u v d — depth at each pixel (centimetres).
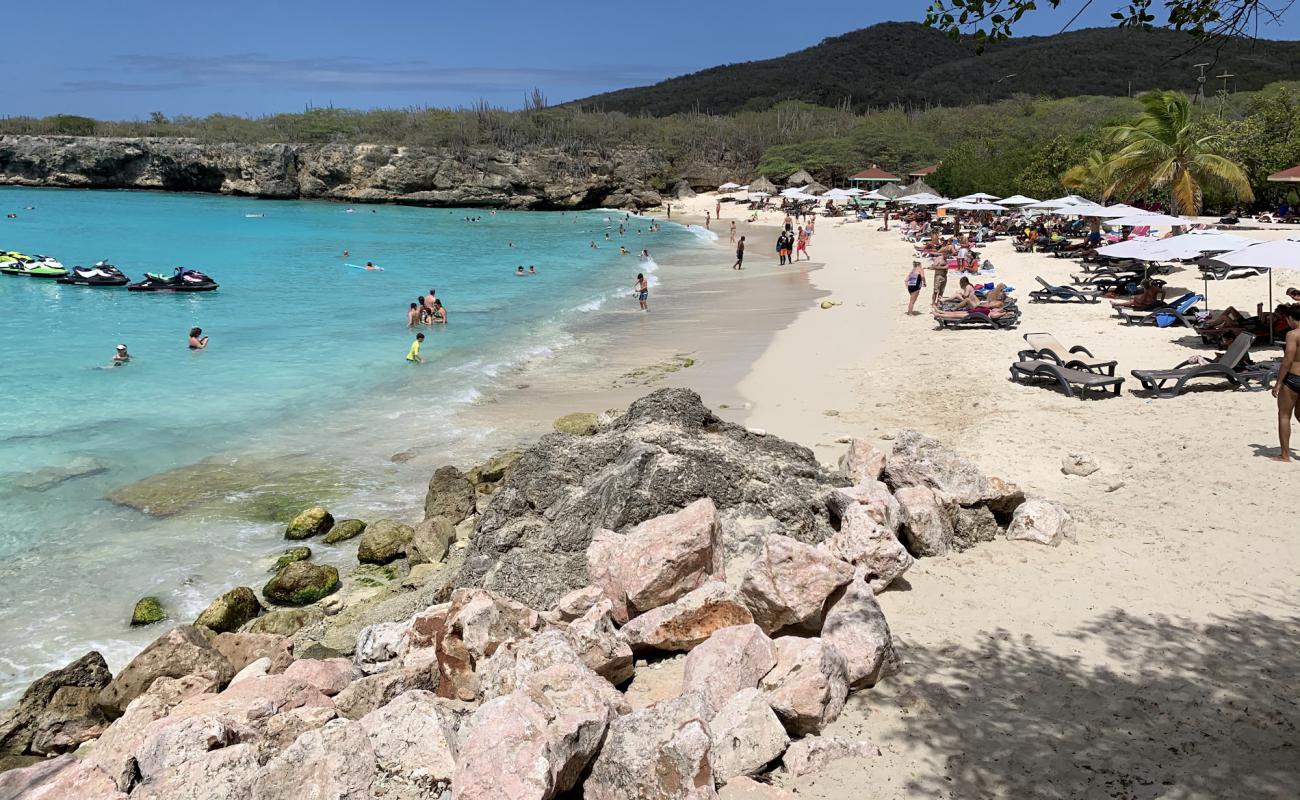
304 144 11250
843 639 622
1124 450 1205
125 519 1195
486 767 453
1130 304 2425
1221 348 1912
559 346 2330
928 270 3712
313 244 5394
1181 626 690
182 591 1012
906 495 876
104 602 981
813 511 895
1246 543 842
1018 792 501
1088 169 5325
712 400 1723
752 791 498
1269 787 496
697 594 685
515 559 835
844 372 1922
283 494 1295
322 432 1576
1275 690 594
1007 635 687
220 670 783
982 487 916
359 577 1059
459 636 651
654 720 501
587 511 874
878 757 536
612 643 634
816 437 1420
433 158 10519
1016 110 11006
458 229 7094
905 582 790
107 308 2828
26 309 2778
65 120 12838
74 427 1561
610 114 13488
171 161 11269
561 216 9450
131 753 579
